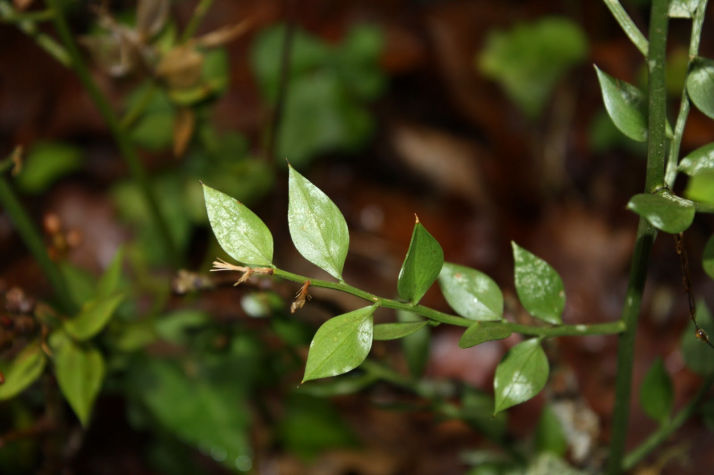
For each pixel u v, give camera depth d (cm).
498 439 49
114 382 57
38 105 107
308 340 45
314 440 69
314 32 117
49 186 99
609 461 42
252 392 64
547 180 97
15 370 43
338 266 34
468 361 78
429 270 34
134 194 89
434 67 108
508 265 93
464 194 98
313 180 100
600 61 103
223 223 33
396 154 102
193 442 57
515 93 99
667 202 32
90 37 48
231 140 94
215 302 68
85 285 57
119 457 69
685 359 43
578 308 85
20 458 59
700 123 91
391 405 47
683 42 100
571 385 48
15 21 48
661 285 81
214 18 116
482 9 111
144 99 50
